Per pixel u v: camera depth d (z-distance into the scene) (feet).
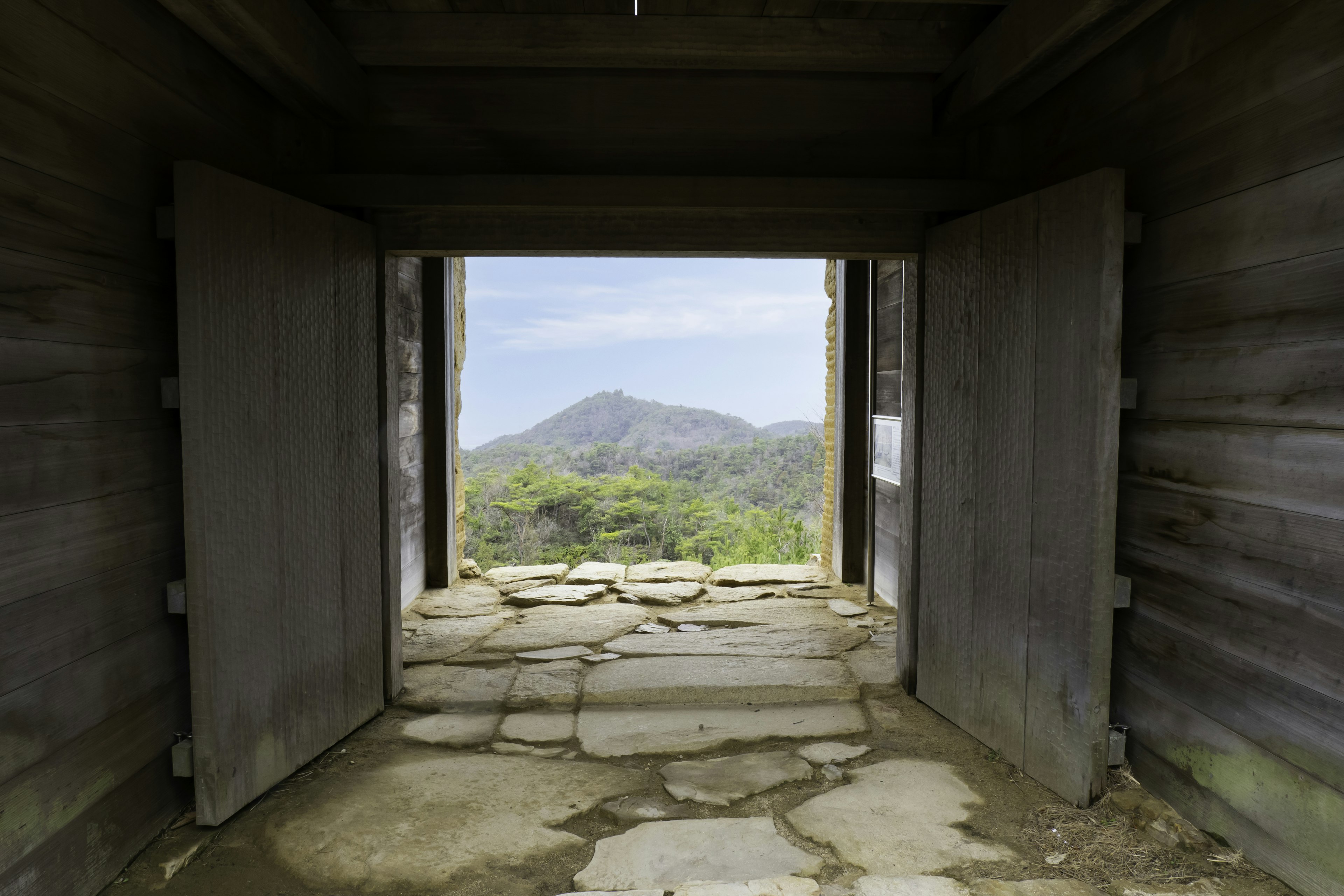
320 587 9.47
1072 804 8.35
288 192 9.96
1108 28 7.60
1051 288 8.53
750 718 10.92
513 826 8.09
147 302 7.32
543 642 14.14
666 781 9.08
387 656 11.31
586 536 74.90
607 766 9.52
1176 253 7.65
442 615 16.06
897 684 12.01
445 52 9.82
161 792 7.66
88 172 6.46
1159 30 7.88
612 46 9.77
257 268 8.14
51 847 6.11
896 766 9.37
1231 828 7.16
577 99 10.56
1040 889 6.87
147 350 7.33
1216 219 7.13
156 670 7.54
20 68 5.67
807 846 7.70
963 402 10.19
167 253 7.62
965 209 10.44
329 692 9.73
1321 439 6.11
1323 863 6.22
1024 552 9.05
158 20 7.43
